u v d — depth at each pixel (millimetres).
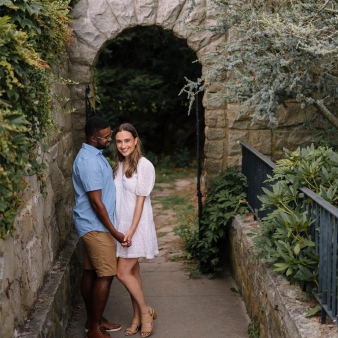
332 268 2732
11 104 2709
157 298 4879
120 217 4043
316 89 4602
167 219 7551
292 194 3432
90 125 3984
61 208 4559
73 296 4516
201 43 5410
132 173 4012
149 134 12062
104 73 10930
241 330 4203
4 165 2424
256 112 4422
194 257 5879
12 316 2809
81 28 5398
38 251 3512
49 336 3248
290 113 5539
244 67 4512
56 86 4555
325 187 3375
